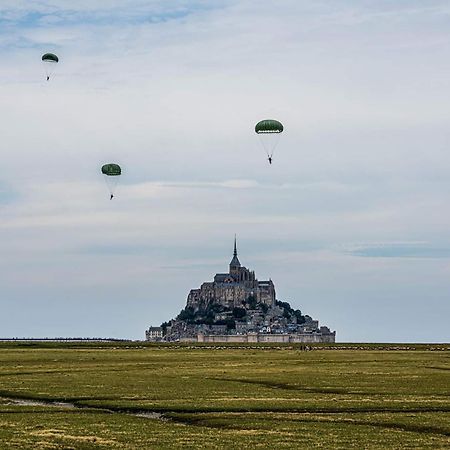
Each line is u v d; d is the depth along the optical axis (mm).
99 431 81125
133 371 163875
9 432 79875
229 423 87375
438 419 89312
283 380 139000
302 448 71938
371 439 76625
